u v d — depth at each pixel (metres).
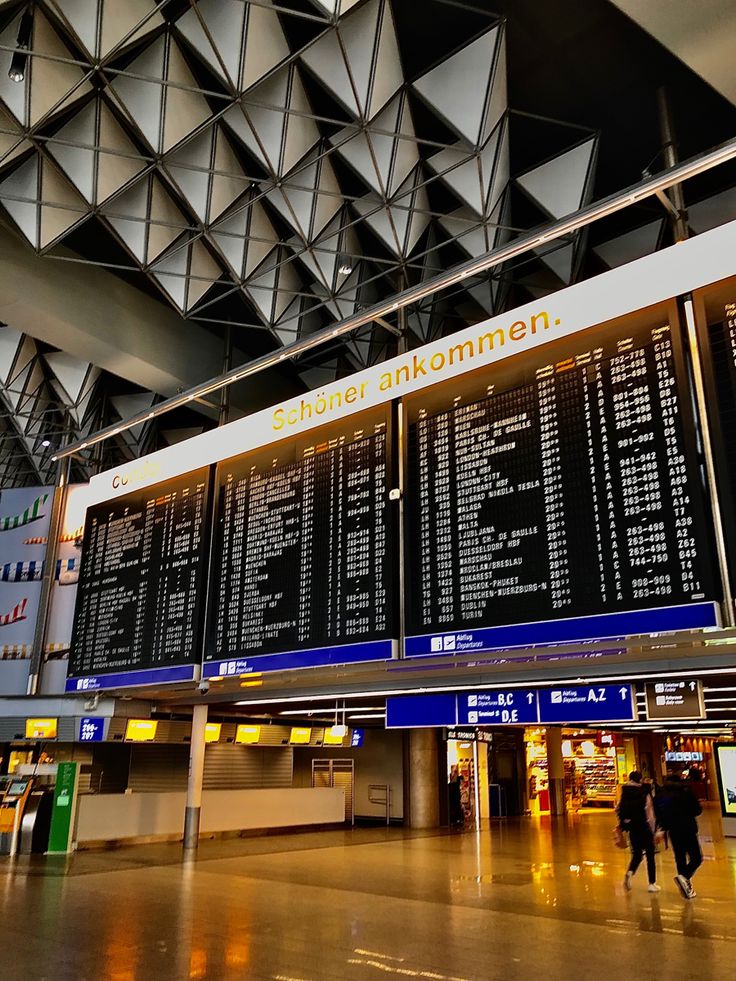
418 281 13.41
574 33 9.35
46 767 12.97
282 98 9.96
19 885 8.53
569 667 7.88
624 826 8.40
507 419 7.54
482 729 18.34
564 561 6.77
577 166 11.00
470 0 9.00
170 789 15.84
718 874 9.47
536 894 7.90
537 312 7.61
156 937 5.94
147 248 11.96
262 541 9.52
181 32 9.38
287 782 17.27
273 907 7.16
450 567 7.56
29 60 9.30
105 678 10.95
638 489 6.48
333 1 8.39
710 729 20.77
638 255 12.53
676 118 10.59
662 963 5.15
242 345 16.95
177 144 10.33
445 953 5.45
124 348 14.38
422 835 14.66
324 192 10.87
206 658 9.66
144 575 10.95
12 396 18.19
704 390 6.34
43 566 15.02
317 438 9.33
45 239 11.52
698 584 5.96
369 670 8.66
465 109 9.63
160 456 11.39
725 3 7.41
